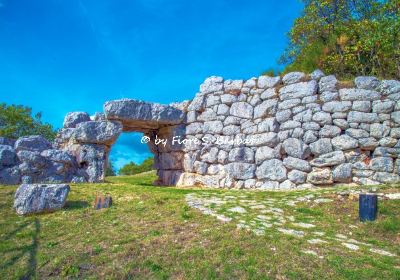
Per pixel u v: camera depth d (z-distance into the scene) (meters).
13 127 26.45
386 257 5.85
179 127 15.46
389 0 17.70
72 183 12.40
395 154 11.88
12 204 8.42
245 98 14.40
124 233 6.61
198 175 14.62
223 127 14.50
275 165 13.11
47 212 7.94
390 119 12.16
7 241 6.33
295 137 13.01
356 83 12.80
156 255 5.63
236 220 7.34
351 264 5.41
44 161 12.48
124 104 14.13
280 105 13.57
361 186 11.03
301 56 20.30
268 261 5.39
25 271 5.22
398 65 16.59
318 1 22.03
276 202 9.44
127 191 10.42
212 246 5.88
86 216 7.74
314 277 4.98
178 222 7.17
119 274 5.11
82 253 5.73
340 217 8.22
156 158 17.09
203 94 15.36
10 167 11.91
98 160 13.70
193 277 4.99
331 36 19.22
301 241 6.25
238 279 4.95
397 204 8.49
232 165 13.80
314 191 10.82
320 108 12.93
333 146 12.48
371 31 17.55
